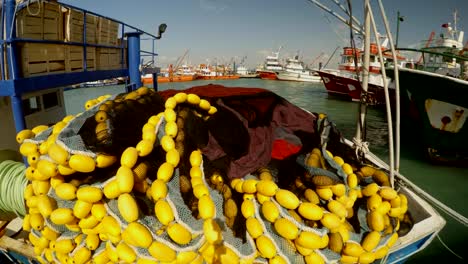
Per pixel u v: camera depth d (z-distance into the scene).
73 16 4.77
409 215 3.87
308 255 2.91
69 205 2.98
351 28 4.28
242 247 2.91
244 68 100.12
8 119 4.89
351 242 3.14
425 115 11.96
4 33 3.43
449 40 17.64
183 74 79.81
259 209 3.14
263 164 3.75
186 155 3.42
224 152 3.69
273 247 2.86
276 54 87.81
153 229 2.74
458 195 9.60
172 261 2.62
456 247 6.55
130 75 7.78
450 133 11.37
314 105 31.52
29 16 3.70
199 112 4.07
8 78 3.52
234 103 4.46
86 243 3.04
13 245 3.85
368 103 4.33
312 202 3.24
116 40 6.93
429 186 10.32
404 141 16.61
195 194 3.03
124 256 2.74
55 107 5.88
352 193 3.54
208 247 2.80
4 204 3.68
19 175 3.67
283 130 4.21
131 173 2.83
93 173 3.19
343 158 4.43
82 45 5.05
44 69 4.04
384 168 4.59
